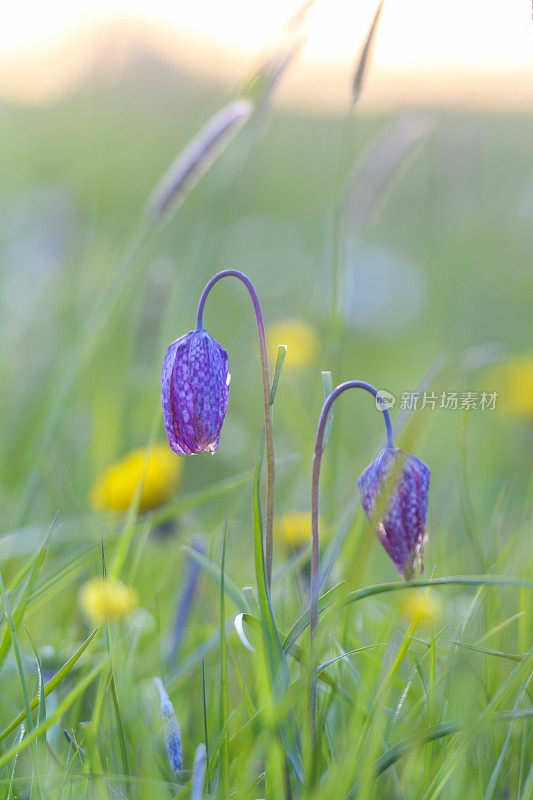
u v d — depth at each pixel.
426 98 3.40
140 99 3.39
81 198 2.11
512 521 1.17
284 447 1.45
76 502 1.18
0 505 1.26
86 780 0.93
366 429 1.65
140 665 1.05
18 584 1.04
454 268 2.26
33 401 1.54
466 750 0.93
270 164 3.49
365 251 2.54
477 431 1.50
